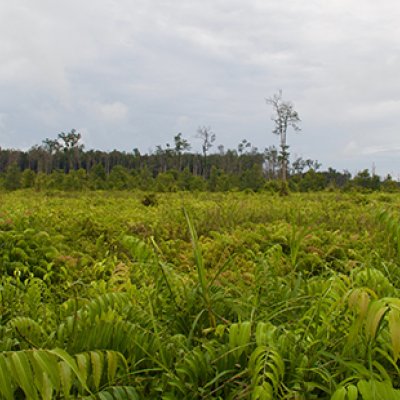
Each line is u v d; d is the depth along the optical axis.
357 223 10.55
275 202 18.86
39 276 6.34
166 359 2.58
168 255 7.66
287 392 2.33
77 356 1.96
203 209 13.52
